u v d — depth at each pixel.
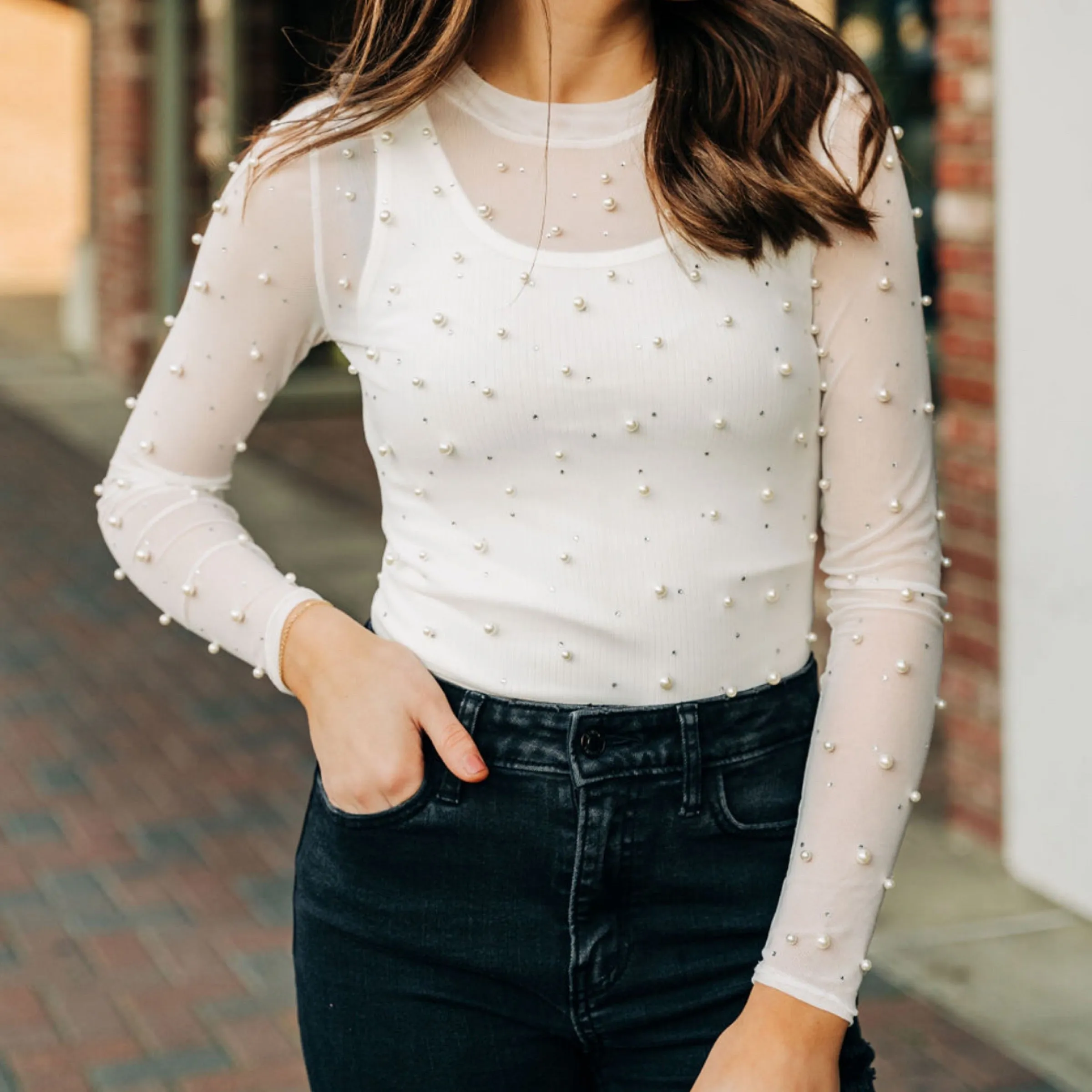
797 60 1.55
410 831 1.54
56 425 11.61
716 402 1.49
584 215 1.54
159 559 1.67
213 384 1.67
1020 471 4.11
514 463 1.53
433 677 1.57
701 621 1.53
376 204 1.58
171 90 12.69
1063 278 3.89
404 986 1.57
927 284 6.38
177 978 4.02
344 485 9.79
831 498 1.55
